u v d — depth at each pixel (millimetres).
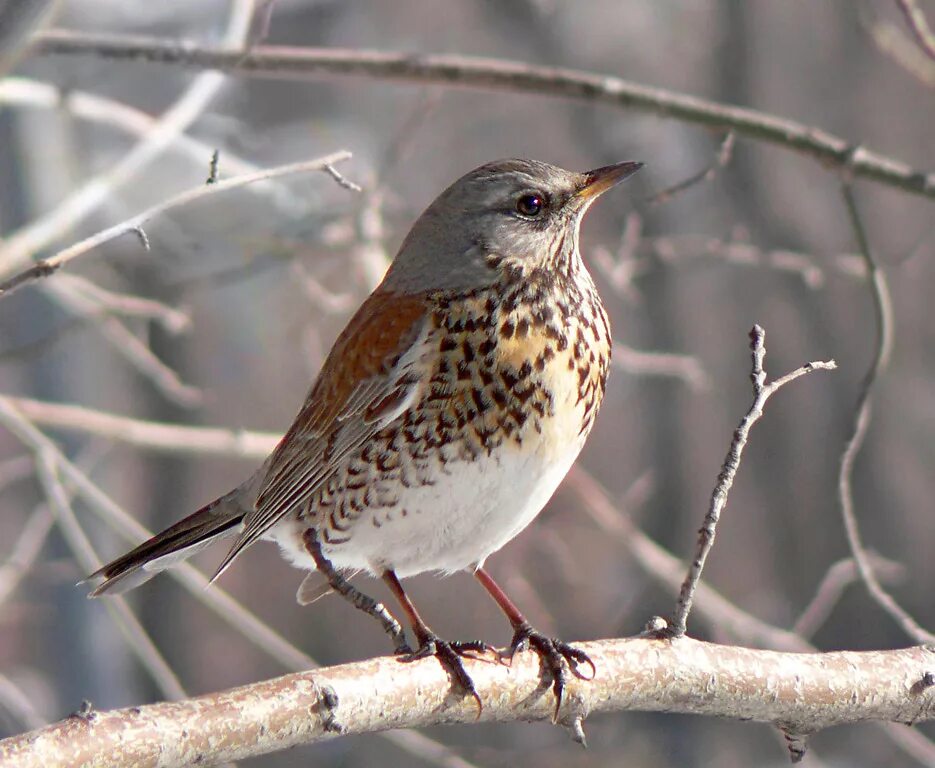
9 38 7094
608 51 19562
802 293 18594
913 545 18078
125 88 17031
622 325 19359
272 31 19781
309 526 7520
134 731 5262
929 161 18688
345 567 7668
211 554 20469
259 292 19094
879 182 10039
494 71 10188
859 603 17812
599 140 18703
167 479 19609
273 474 7625
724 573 18703
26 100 10898
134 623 10945
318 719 5641
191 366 18922
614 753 15922
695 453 19062
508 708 6223
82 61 16266
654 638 6367
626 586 16984
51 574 13695
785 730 6453
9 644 17234
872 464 18297
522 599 16891
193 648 19172
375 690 5887
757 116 10227
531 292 7242
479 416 7043
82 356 14453
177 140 11641
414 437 7098
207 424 18797
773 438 18844
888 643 17719
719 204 18031
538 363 7094
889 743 16375
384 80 10391
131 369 17812
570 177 7555
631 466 19438
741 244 15383
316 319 15539
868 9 13367
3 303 14305
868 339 18469
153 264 13812
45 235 9867
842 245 17984
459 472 7086
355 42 19922
